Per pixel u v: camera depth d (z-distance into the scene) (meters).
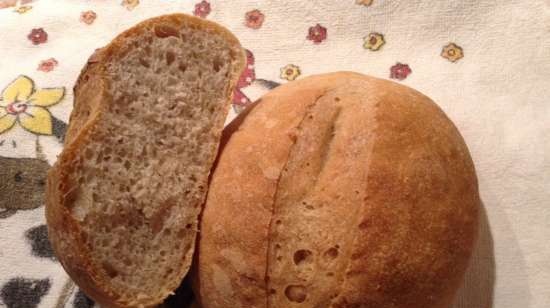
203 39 0.30
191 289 0.31
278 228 0.27
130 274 0.29
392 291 0.26
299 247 0.27
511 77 0.36
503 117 0.35
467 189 0.29
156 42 0.29
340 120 0.29
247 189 0.28
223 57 0.30
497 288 0.33
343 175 0.27
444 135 0.29
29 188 0.39
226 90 0.30
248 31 0.41
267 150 0.28
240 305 0.28
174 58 0.29
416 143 0.28
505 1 0.38
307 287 0.27
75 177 0.28
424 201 0.27
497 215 0.34
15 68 0.43
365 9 0.40
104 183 0.28
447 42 0.38
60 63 0.43
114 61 0.28
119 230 0.29
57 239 0.28
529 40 0.37
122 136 0.29
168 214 0.30
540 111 0.35
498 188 0.34
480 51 0.37
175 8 0.43
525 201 0.34
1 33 0.44
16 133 0.41
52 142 0.40
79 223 0.28
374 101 0.28
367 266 0.26
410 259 0.26
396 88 0.30
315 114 0.29
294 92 0.30
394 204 0.26
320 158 0.28
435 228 0.27
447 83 0.37
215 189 0.29
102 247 0.29
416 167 0.27
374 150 0.27
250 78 0.40
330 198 0.27
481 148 0.35
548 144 0.34
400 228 0.26
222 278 0.28
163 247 0.30
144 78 0.29
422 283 0.26
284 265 0.27
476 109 0.36
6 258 0.37
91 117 0.28
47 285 0.37
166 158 0.30
